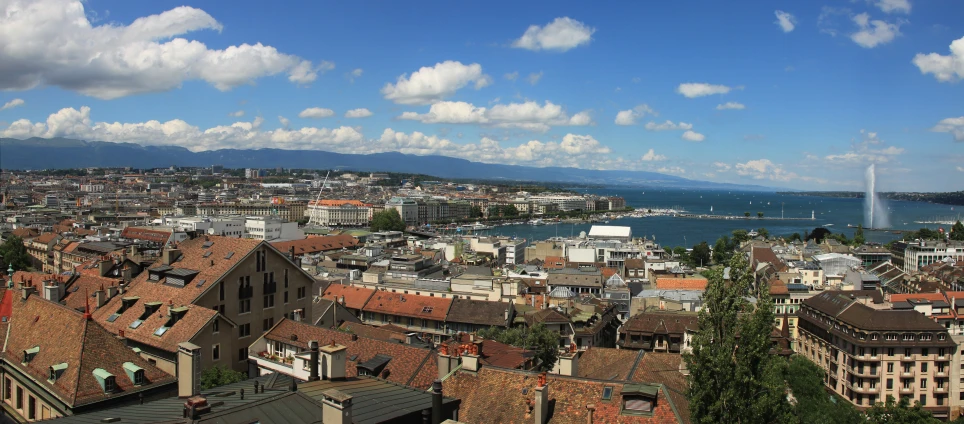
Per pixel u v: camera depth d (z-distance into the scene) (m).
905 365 155.00
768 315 63.44
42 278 119.81
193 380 57.09
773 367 67.50
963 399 155.12
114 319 100.69
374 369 77.62
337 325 128.25
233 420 44.97
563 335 162.12
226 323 94.06
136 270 132.38
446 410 56.62
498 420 62.72
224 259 105.88
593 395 62.47
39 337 77.38
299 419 46.69
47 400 68.69
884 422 100.00
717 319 63.59
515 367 87.75
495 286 192.88
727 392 61.25
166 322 94.19
